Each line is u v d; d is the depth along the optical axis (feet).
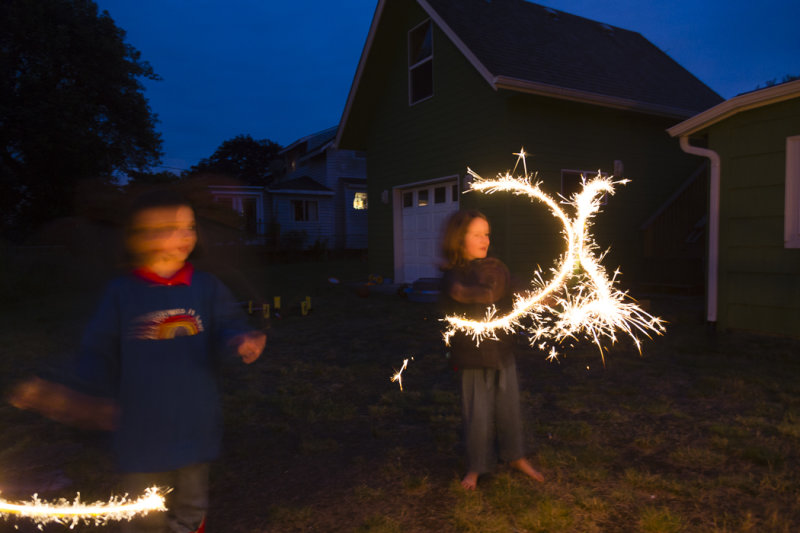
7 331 28.19
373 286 43.01
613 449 11.43
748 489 9.45
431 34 39.11
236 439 12.64
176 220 6.32
